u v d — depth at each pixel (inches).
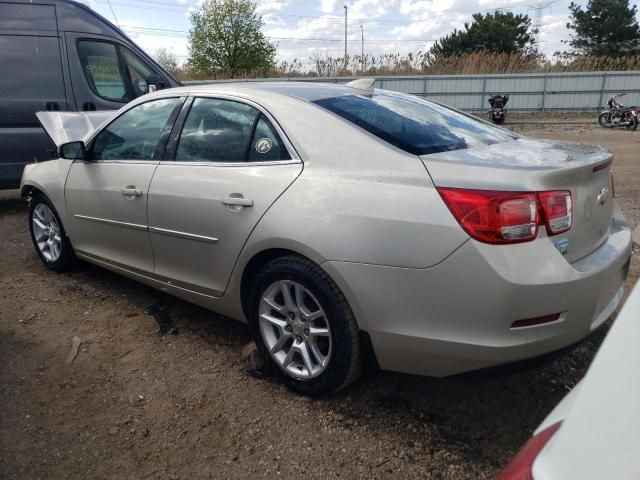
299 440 100.5
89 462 95.9
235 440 101.0
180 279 133.7
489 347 88.3
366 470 93.0
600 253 100.9
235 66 1482.5
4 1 258.1
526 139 125.5
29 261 197.5
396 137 106.6
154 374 122.7
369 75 1050.7
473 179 89.7
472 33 1861.5
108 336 139.9
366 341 100.7
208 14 1461.6
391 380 118.5
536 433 49.9
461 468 92.7
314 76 1063.6
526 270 85.9
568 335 91.4
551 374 120.3
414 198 93.0
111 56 281.6
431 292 91.0
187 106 135.3
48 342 136.7
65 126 193.6
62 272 184.2
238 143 120.7
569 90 930.7
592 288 91.8
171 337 139.4
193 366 125.8
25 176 186.5
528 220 86.9
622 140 564.7
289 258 107.5
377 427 103.5
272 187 109.7
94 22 277.9
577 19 1920.5
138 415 108.4
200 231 123.1
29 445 99.9
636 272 176.7
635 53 1801.2
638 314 42.8
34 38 262.2
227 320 148.8
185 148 131.9
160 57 1223.5
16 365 125.9
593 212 99.3
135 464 95.4
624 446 37.6
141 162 140.8
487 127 130.6
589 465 38.9
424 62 1047.6
